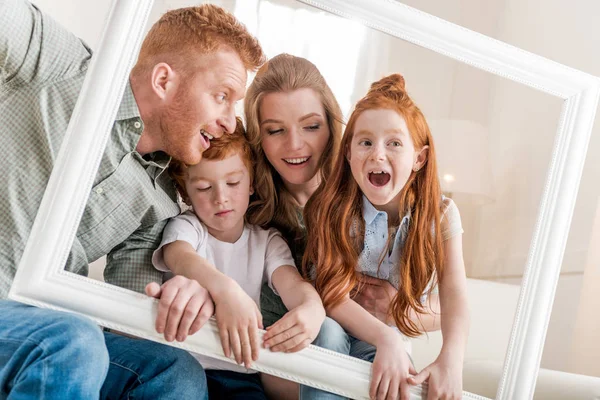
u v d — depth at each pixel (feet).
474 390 4.38
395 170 4.49
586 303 6.26
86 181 3.90
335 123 4.44
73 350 3.19
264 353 3.98
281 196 4.41
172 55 4.22
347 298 4.38
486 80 4.56
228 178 4.31
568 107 4.68
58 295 3.74
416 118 4.50
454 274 4.52
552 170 4.64
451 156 4.55
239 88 4.32
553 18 6.37
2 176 4.17
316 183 4.44
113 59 3.98
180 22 4.22
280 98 4.38
